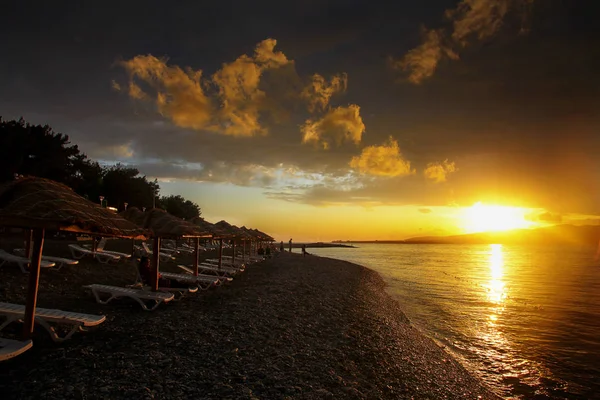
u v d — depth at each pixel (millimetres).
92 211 6699
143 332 7883
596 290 24812
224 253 36844
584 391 7766
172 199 60594
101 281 13125
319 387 6020
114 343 7016
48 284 11156
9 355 5277
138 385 5266
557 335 12367
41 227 5680
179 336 7832
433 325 13375
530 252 114438
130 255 19516
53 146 28906
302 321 10664
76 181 31922
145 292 10320
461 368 8766
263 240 35031
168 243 32094
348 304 14812
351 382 6539
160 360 6344
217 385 5590
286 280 20391
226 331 8656
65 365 5758
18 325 7195
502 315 15680
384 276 32594
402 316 14391
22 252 13820
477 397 7082
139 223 11703
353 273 30172
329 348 8375
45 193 6113
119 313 9383
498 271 41531
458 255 90938
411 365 8219
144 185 45656
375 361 8000
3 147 26156
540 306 18109
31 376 5297
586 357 10016
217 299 12766
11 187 5957
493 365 9266
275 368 6621
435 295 21359
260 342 8125
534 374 8703
